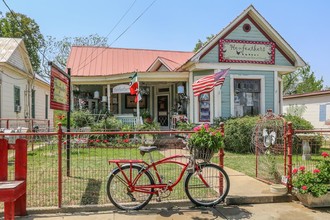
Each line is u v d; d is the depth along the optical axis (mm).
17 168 4430
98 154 8602
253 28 12891
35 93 19969
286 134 5594
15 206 4457
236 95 12602
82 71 16578
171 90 16078
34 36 32750
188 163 4945
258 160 6664
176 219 4371
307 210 4785
